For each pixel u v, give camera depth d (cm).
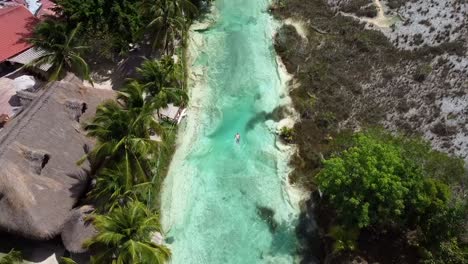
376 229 3700
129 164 3603
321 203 3984
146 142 3659
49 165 3788
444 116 4634
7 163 3594
